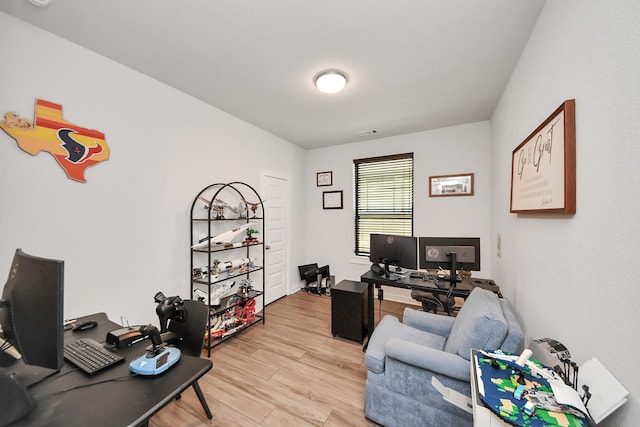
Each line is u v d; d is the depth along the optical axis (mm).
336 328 2680
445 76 2148
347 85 2309
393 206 3889
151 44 1757
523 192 1635
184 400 1749
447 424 1343
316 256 4520
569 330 1077
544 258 1343
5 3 1383
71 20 1523
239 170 3133
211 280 2568
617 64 778
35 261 837
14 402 741
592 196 911
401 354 1442
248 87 2359
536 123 1481
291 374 2047
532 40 1573
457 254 2314
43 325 805
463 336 1424
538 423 767
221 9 1442
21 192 1524
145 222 2166
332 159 4352
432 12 1454
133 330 1242
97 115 1856
